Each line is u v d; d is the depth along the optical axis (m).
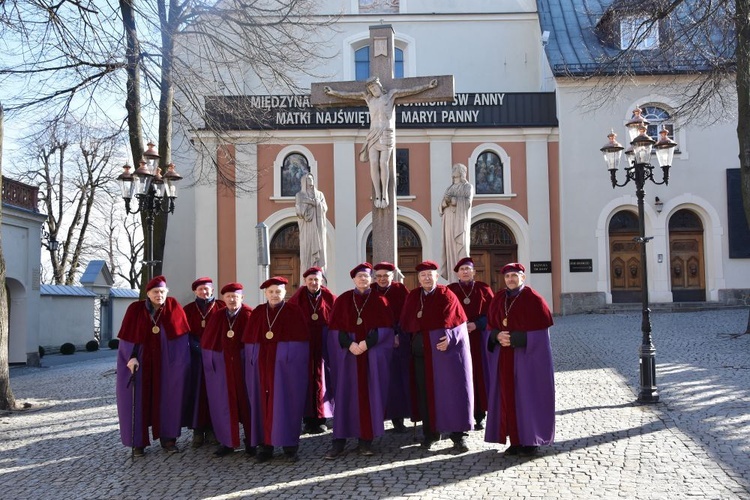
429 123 24.70
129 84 15.17
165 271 26.41
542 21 27.22
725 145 24.20
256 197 24.44
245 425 8.12
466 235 13.51
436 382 7.69
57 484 7.27
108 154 34.88
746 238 23.94
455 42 29.31
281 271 24.66
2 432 10.05
